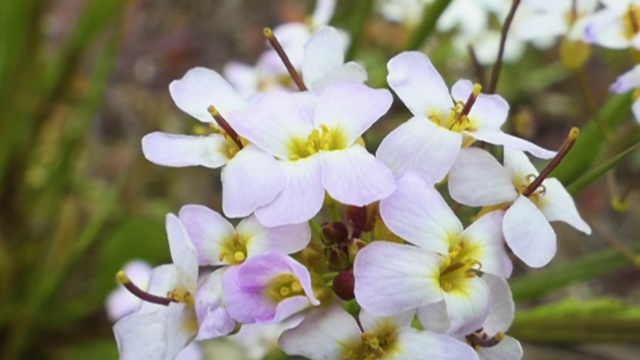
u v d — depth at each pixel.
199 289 0.09
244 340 0.14
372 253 0.08
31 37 0.17
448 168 0.09
